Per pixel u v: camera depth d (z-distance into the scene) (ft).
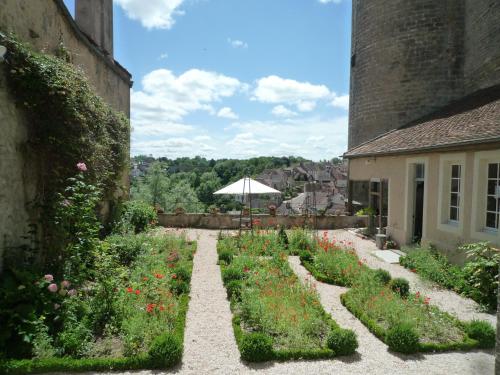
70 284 17.69
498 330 8.93
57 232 18.92
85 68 29.55
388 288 22.03
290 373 14.21
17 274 15.62
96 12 33.88
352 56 62.03
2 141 16.44
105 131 26.48
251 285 22.82
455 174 29.86
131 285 19.58
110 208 34.45
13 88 17.24
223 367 14.58
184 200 107.24
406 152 34.42
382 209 42.68
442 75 49.08
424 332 17.49
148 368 14.33
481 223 25.68
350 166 54.24
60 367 13.65
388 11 52.34
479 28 44.57
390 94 52.85
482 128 26.50
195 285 24.73
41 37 21.18
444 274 25.44
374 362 15.07
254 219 50.24
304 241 36.09
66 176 20.01
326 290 24.06
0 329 14.02
